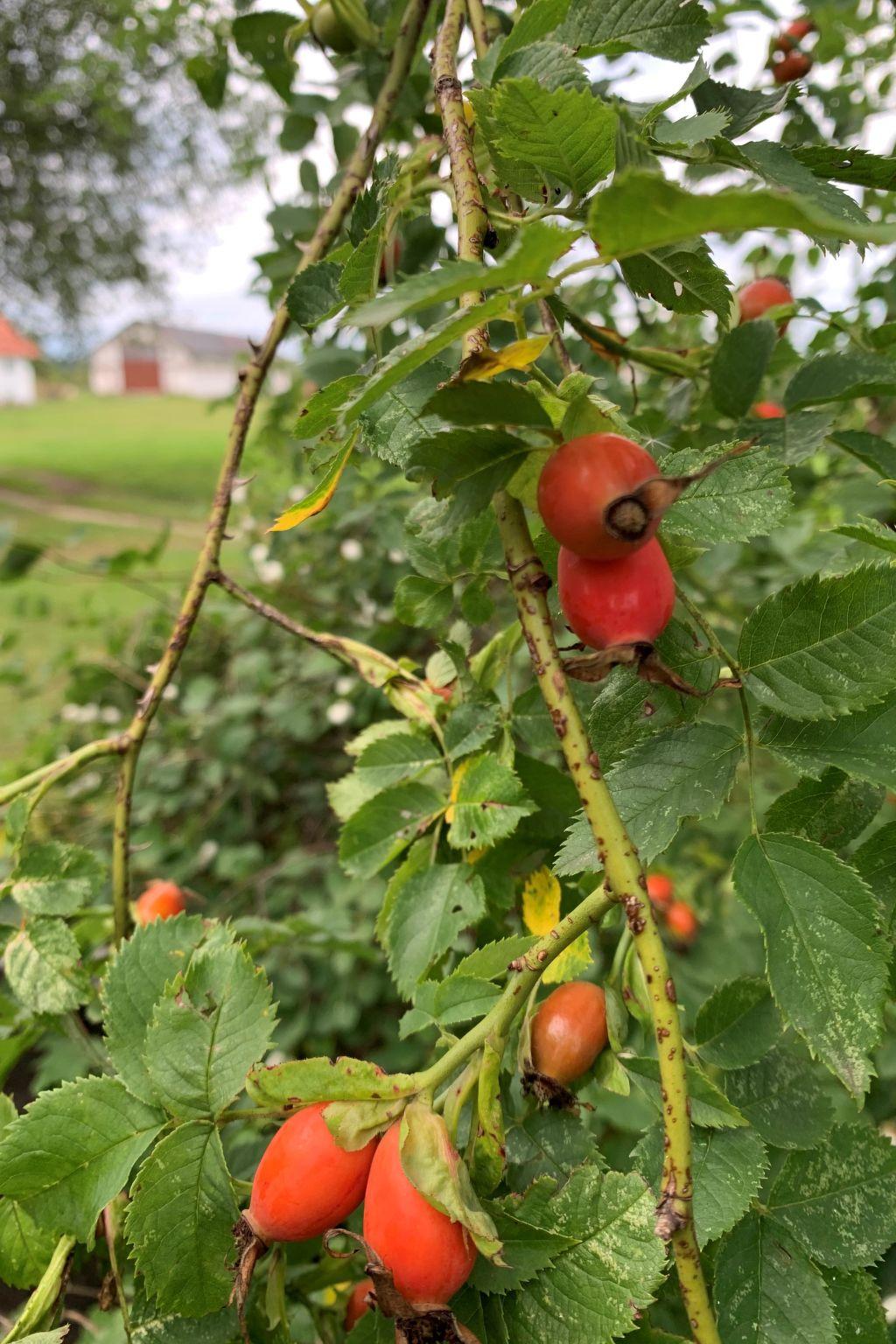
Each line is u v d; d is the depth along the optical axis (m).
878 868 0.16
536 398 0.13
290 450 0.63
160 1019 0.16
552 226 0.09
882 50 0.36
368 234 0.17
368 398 0.11
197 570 0.24
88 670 0.71
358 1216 0.21
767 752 0.15
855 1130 0.16
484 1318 0.13
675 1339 0.13
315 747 0.70
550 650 0.12
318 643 0.25
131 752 0.24
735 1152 0.15
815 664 0.14
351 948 0.35
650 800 0.14
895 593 0.14
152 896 0.27
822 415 0.22
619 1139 0.38
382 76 0.33
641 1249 0.12
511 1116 0.17
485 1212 0.12
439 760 0.23
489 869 0.21
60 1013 0.22
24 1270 0.18
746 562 0.49
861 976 0.13
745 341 0.22
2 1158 0.16
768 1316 0.14
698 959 0.47
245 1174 0.24
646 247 0.10
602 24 0.18
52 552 0.57
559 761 0.29
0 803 0.23
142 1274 0.15
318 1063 0.13
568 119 0.13
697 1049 0.17
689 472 0.15
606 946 0.30
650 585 0.12
